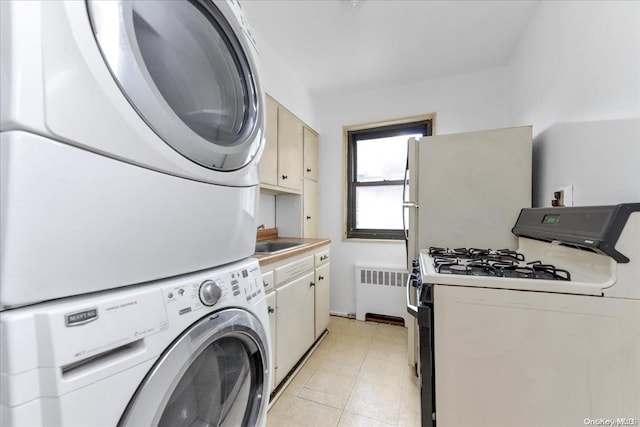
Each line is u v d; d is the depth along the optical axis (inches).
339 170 116.9
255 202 36.6
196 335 23.6
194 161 24.3
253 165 34.2
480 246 66.7
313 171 114.3
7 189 14.5
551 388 33.2
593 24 43.5
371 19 70.4
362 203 117.5
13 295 14.8
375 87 108.7
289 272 68.5
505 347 34.9
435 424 37.5
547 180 60.7
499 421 35.0
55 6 15.7
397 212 112.5
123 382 18.5
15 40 14.6
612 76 38.8
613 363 31.0
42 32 15.3
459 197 68.6
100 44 17.5
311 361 78.6
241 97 33.2
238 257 33.5
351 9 66.9
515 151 64.4
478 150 67.2
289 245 84.5
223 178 28.5
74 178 16.7
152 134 20.4
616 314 30.8
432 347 38.0
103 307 18.0
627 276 30.3
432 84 102.6
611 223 31.1
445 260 51.1
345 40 79.3
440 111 101.4
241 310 30.0
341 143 116.4
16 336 14.7
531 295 33.8
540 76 64.5
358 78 101.7
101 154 17.9
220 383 30.3
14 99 14.5
